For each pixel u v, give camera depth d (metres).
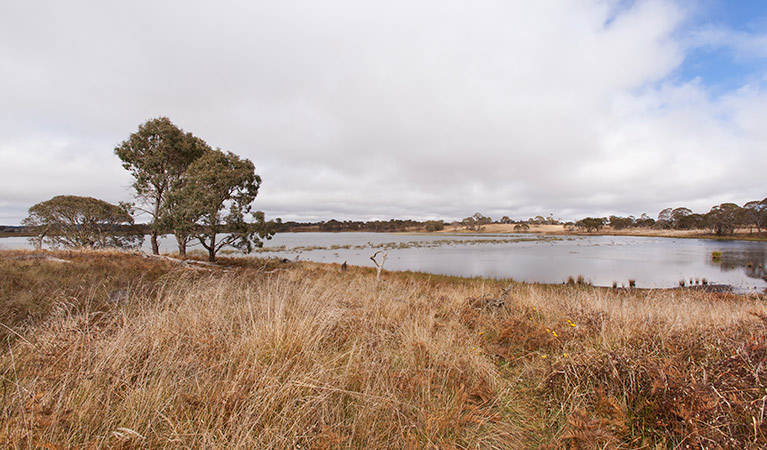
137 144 18.75
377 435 2.17
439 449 2.11
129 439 1.91
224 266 14.87
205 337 3.23
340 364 3.20
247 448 1.90
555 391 2.78
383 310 5.33
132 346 2.90
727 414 2.07
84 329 3.15
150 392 2.29
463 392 2.70
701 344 3.27
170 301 4.54
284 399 2.38
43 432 1.82
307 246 55.06
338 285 7.90
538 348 3.88
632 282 17.66
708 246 53.81
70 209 24.19
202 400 2.23
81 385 2.27
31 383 2.19
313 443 2.04
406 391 2.69
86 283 6.17
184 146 19.61
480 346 4.04
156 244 20.08
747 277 20.73
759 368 2.31
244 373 2.62
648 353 3.01
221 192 15.73
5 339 3.26
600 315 4.36
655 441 2.12
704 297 9.62
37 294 5.16
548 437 2.32
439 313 5.70
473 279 18.00
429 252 44.16
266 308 4.27
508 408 2.72
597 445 1.99
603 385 2.68
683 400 2.23
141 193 19.25
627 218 140.00
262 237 17.02
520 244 62.81
